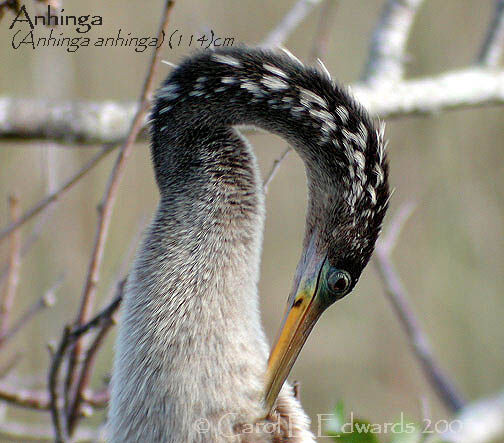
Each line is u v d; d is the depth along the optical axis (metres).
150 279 6.54
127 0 19.73
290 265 22.67
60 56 16.92
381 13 11.13
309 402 22.03
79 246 18.14
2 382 9.70
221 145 6.70
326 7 9.75
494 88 11.16
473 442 9.79
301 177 22.44
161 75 12.44
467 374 22.20
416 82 10.95
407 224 22.64
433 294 22.61
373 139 6.42
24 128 9.48
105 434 7.30
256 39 21.67
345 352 22.41
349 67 22.38
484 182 22.75
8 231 7.91
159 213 6.71
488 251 22.69
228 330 6.45
